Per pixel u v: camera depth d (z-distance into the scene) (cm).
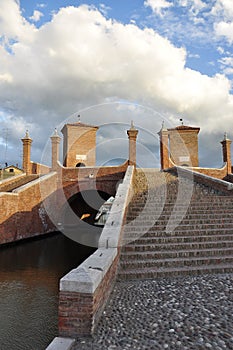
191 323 384
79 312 362
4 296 770
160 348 325
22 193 1623
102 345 335
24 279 938
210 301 462
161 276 616
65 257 1317
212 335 350
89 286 365
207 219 912
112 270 546
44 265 1145
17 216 1575
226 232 838
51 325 597
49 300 742
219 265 664
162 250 729
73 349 328
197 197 1170
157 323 388
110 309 439
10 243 1511
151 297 490
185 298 479
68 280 369
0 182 1978
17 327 585
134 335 357
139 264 651
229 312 417
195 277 605
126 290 531
